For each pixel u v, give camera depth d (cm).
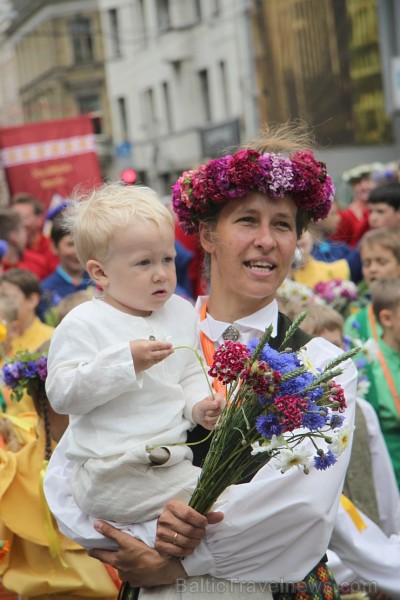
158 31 5850
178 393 436
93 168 1667
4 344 793
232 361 395
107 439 428
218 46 5162
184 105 5697
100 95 7362
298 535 430
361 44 4200
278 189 460
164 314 450
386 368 756
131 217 437
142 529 434
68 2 7331
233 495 429
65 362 431
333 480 434
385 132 4303
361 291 1082
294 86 4531
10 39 8175
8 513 564
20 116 8100
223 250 471
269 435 390
